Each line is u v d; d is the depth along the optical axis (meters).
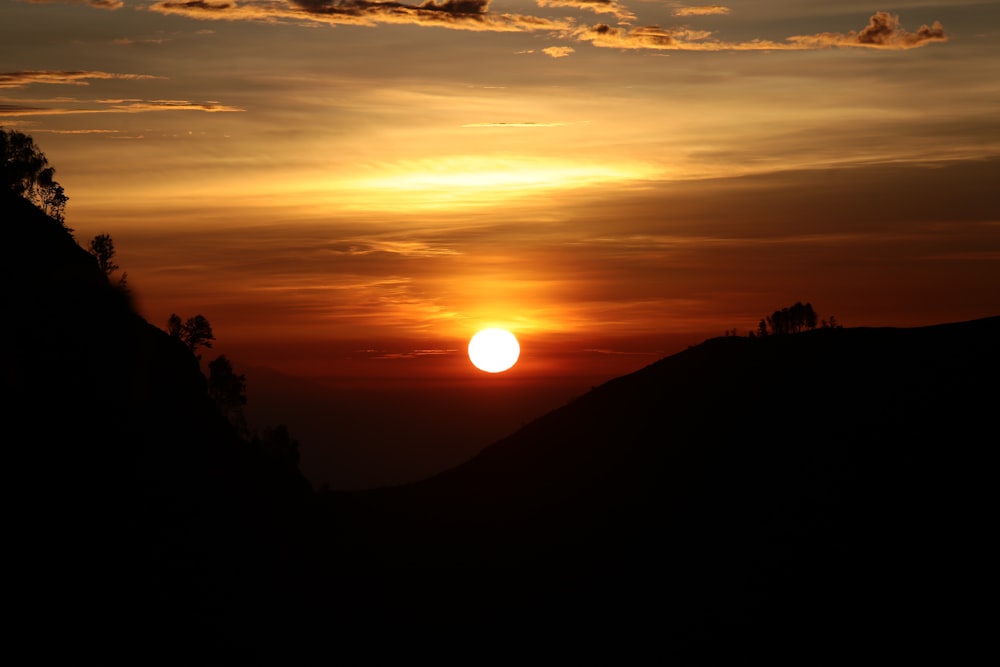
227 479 87.38
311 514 106.88
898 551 115.50
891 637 100.25
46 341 67.81
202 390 96.38
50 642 50.50
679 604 113.38
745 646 102.38
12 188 86.06
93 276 81.19
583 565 126.94
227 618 67.75
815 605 108.25
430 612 99.38
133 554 62.41
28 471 58.59
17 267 70.69
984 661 94.44
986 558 110.56
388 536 127.12
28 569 53.72
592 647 101.44
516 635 100.81
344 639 82.31
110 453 67.19
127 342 78.88
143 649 56.16
